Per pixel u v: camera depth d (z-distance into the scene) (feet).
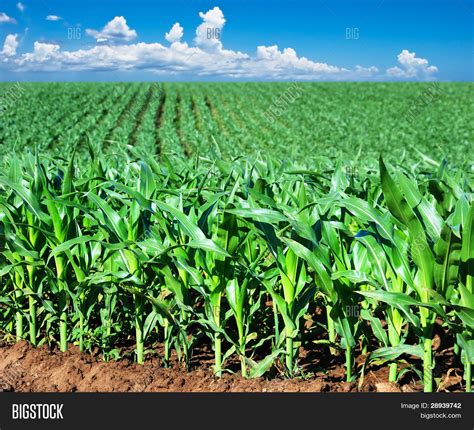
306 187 13.52
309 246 9.30
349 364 9.66
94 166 13.15
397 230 9.39
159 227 11.32
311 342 11.69
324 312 12.94
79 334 11.27
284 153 65.05
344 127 94.02
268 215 8.56
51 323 12.30
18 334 11.99
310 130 88.58
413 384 9.89
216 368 10.11
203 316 10.06
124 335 12.33
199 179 14.26
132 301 11.88
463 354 9.09
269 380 9.98
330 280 8.90
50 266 11.87
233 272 9.74
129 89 155.63
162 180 14.06
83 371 10.57
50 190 12.05
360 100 139.85
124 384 10.01
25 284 11.66
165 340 10.69
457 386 9.82
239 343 10.07
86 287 10.83
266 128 90.33
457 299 8.86
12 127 80.64
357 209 8.89
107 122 85.81
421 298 8.57
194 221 10.18
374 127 94.79
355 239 9.89
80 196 11.97
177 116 103.91
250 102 132.57
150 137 71.46
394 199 7.96
